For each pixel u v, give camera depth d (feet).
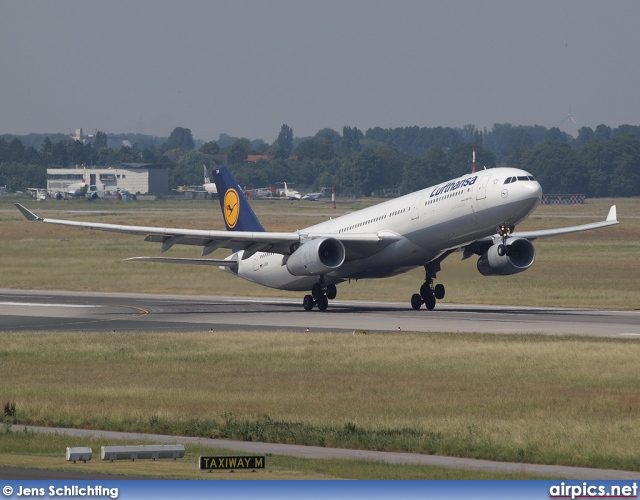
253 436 292.81
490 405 339.98
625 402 341.62
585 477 239.91
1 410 336.70
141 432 306.14
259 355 468.75
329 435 289.12
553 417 316.19
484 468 250.57
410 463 255.70
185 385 389.19
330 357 459.32
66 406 342.23
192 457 255.29
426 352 464.65
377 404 344.69
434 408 335.47
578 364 425.69
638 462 254.68
